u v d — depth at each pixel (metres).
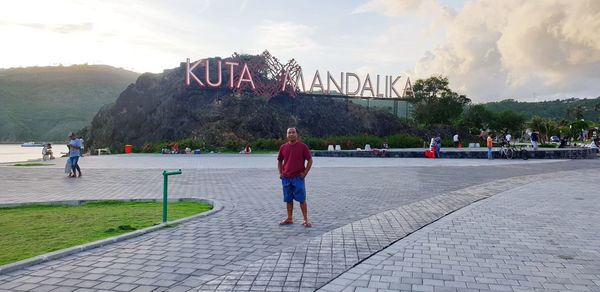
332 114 65.44
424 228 7.15
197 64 53.28
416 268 5.00
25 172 18.62
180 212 8.91
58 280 4.50
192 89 56.16
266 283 4.44
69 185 13.76
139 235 6.57
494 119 82.56
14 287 4.29
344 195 11.16
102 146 59.31
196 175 16.98
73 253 5.53
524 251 5.77
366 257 5.43
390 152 33.50
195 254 5.53
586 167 21.66
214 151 43.22
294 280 4.54
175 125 54.75
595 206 9.45
